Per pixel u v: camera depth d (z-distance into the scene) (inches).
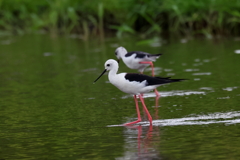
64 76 618.8
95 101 478.9
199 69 617.0
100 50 806.5
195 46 806.5
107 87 547.2
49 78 609.6
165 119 400.5
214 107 430.9
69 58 749.3
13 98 502.9
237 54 709.9
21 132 374.6
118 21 998.4
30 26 1134.4
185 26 949.8
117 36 966.4
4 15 1143.6
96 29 1011.3
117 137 352.2
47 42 941.2
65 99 490.6
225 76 568.1
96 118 412.8
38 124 397.4
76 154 316.2
